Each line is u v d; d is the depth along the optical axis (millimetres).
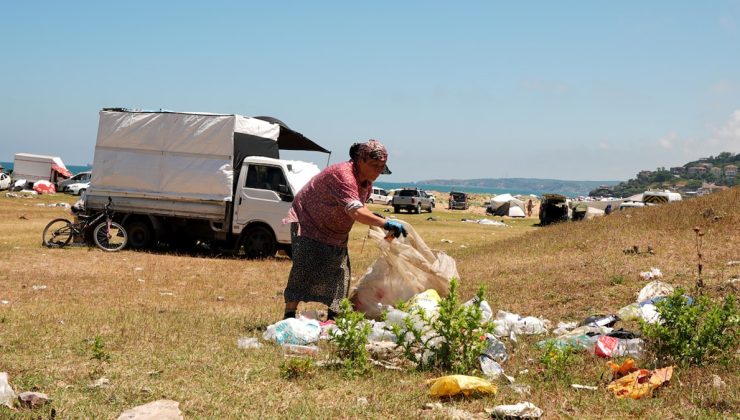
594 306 8812
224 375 4895
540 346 6285
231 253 17656
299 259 7039
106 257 15398
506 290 10312
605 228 16750
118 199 17766
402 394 4586
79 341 5891
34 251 15938
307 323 6551
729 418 4102
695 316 5668
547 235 18172
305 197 7039
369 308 7914
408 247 7785
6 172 56719
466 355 5328
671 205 19109
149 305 8906
